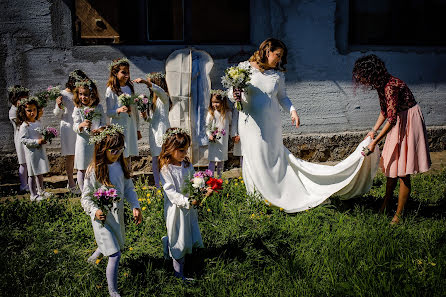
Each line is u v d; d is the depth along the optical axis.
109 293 3.38
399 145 4.44
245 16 6.68
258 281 3.58
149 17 6.37
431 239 4.05
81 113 5.15
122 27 6.29
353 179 4.83
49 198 5.13
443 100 7.64
